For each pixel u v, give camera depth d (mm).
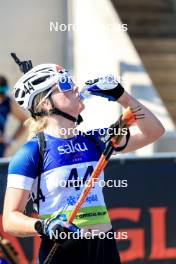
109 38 27562
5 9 27562
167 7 34375
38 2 27688
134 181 17062
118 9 33594
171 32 33469
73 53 27969
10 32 27625
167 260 17453
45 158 9734
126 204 17031
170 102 31141
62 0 27797
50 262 9531
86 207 9852
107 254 10000
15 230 9422
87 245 9836
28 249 16203
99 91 10281
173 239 17516
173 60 32094
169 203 17453
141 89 26781
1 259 12383
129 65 27109
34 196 9906
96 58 27391
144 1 34062
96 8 27938
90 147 9977
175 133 24969
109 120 20578
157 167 17328
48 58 27922
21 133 23625
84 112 20484
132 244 17125
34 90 9891
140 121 10414
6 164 15977
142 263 17250
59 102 9852
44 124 9891
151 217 17297
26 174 9648
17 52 27766
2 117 23203
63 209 9742
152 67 31766
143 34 33094
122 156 17219
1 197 15922
